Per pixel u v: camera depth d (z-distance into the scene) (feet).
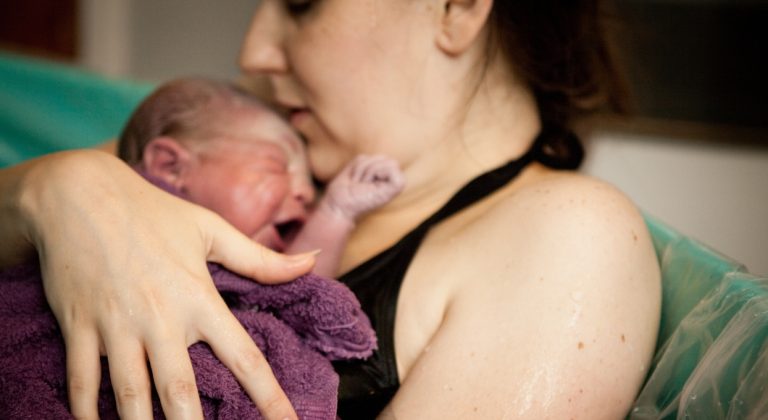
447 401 2.29
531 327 2.32
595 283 2.38
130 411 1.97
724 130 7.38
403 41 2.87
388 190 2.91
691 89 7.30
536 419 2.19
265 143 3.24
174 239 2.22
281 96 3.18
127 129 3.47
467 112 2.96
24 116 5.08
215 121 3.27
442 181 2.99
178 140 3.26
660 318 2.74
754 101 7.30
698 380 2.36
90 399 2.02
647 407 2.56
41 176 2.34
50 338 2.23
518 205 2.62
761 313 2.29
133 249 2.14
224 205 3.14
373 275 2.72
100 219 2.19
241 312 2.38
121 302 2.06
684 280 2.71
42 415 2.00
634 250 2.52
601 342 2.31
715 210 7.43
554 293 2.36
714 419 2.31
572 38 3.13
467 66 2.94
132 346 2.03
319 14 2.90
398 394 2.39
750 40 7.15
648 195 7.45
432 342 2.45
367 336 2.43
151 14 8.35
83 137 5.04
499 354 2.31
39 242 2.25
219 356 2.10
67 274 2.14
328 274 2.93
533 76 3.08
